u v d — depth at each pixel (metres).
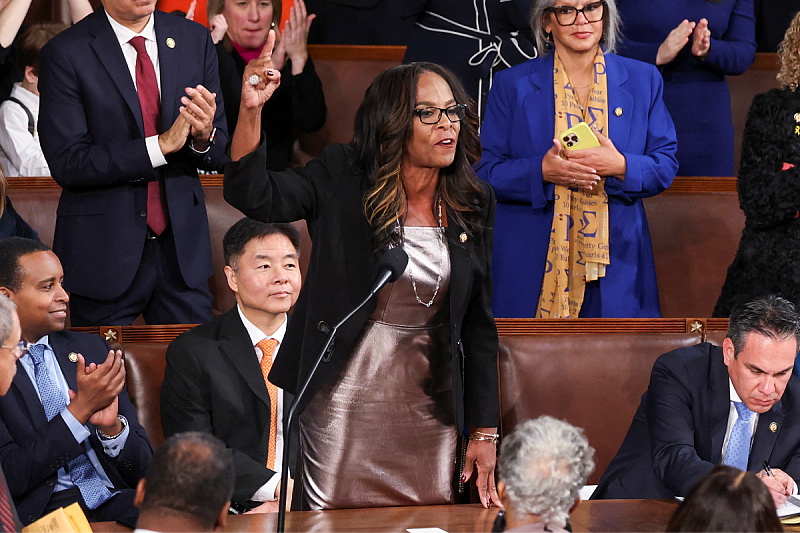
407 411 8.37
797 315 9.20
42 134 12.01
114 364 9.00
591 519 8.14
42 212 14.20
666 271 14.80
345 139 17.06
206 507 5.41
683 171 15.88
